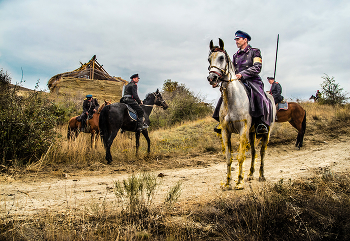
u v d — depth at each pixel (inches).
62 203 148.9
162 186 193.2
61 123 456.4
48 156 265.9
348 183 164.9
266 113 182.1
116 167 274.2
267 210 122.0
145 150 371.6
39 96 289.7
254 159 206.5
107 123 304.0
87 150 314.3
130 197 132.6
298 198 140.9
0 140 243.6
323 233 106.0
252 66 182.1
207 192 172.2
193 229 114.6
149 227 114.6
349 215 114.6
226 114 173.9
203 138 452.4
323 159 291.4
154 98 384.5
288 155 342.3
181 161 313.3
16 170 223.5
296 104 401.1
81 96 755.4
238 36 191.0
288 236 106.1
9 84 286.5
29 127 257.4
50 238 99.8
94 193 173.6
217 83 161.8
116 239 100.6
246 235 104.7
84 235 104.0
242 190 170.6
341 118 545.3
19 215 125.6
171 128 577.0
